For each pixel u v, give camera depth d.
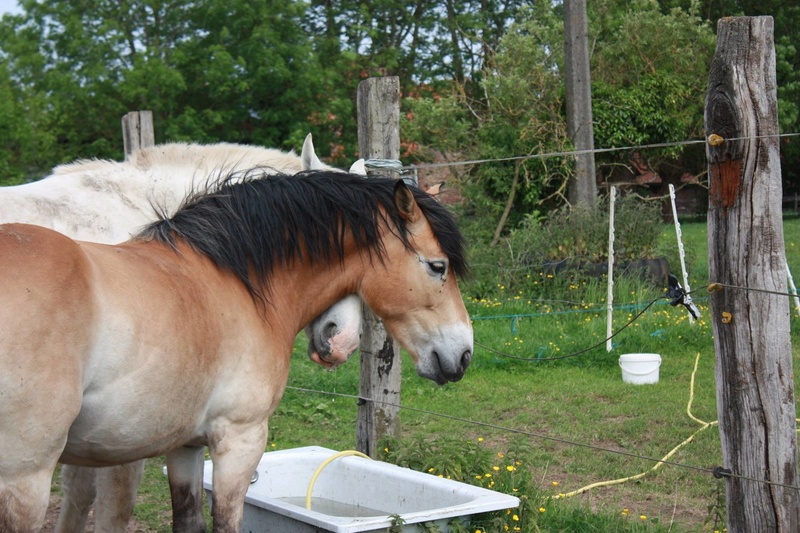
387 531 3.23
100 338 2.24
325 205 3.13
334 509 4.11
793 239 15.01
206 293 2.69
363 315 4.69
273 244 3.00
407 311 3.28
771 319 3.14
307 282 3.16
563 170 13.56
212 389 2.67
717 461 5.18
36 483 2.12
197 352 2.54
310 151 4.04
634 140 15.52
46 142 14.85
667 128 15.75
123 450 2.46
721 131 3.15
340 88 19.80
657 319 9.00
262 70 17.61
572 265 10.23
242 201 3.00
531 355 8.09
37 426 2.08
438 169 15.30
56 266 2.17
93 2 19.50
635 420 6.15
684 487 4.80
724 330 3.21
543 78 14.40
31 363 2.05
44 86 18.36
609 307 8.32
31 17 19.41
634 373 7.26
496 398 6.88
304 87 18.19
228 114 17.92
